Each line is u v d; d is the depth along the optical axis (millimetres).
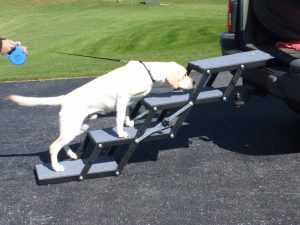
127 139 2516
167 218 2135
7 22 14328
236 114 3506
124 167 2648
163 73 2582
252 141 3000
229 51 3035
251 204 2236
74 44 9539
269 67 2695
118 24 11742
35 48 9352
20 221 2154
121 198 2330
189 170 2617
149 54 7047
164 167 2668
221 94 2660
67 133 2475
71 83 4750
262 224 2066
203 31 9250
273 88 2609
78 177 2504
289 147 2885
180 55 6395
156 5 17453
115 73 2545
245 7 2953
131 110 2824
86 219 2150
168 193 2365
